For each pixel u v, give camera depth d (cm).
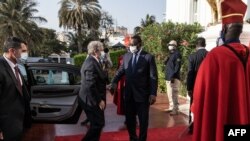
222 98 274
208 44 789
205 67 282
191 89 607
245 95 278
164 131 694
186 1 1703
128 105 566
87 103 502
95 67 504
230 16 289
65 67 673
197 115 284
